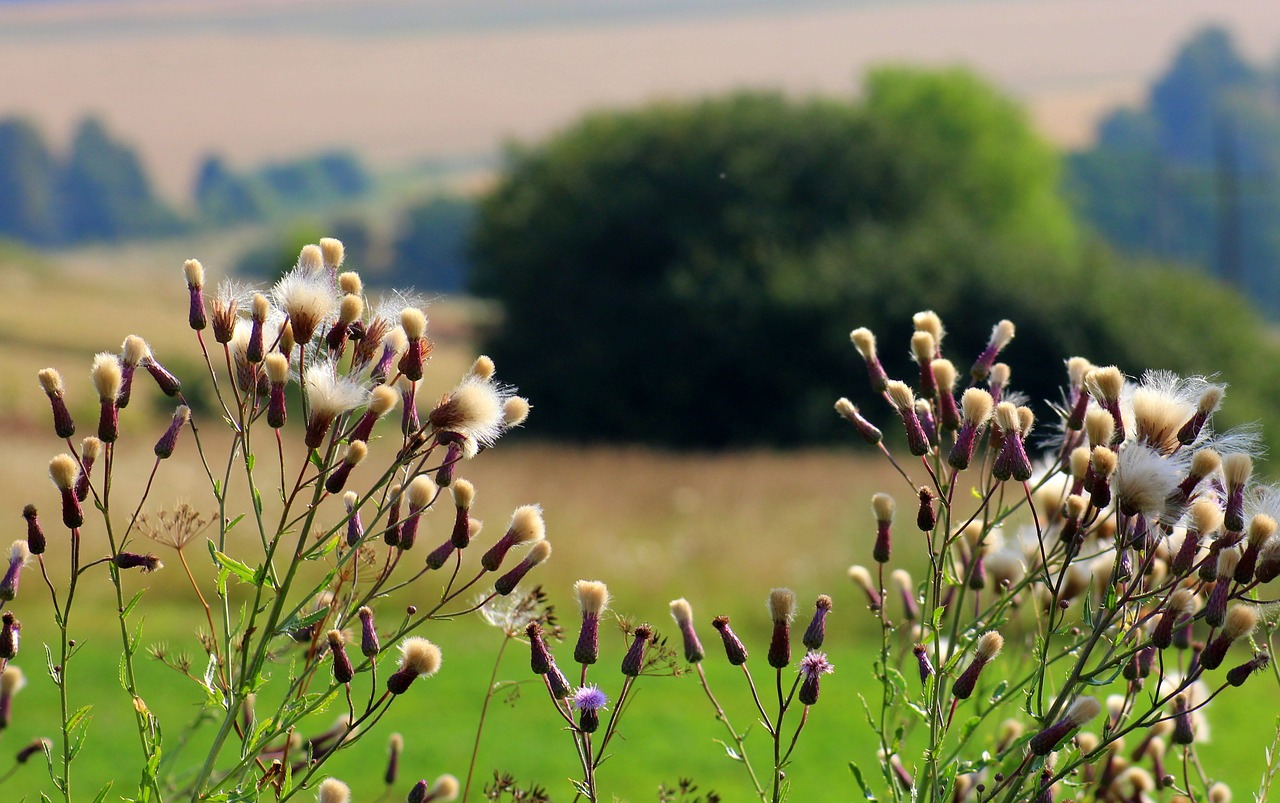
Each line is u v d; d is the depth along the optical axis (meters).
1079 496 2.75
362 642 2.51
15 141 159.38
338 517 10.48
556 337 40.03
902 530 13.38
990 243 38.06
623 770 7.43
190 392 30.14
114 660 10.21
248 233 163.62
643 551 14.36
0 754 7.59
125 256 153.88
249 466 2.50
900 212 41.31
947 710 2.86
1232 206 50.25
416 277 132.38
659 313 37.62
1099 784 3.24
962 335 35.50
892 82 60.34
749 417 37.22
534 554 2.63
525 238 41.28
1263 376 35.00
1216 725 8.70
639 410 38.41
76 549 2.53
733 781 7.24
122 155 165.75
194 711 8.66
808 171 40.78
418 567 11.83
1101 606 2.56
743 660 2.63
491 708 9.16
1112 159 104.31
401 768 7.45
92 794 6.75
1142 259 38.84
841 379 36.28
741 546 14.80
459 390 2.56
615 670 10.21
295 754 3.46
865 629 12.30
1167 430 2.61
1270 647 2.55
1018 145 59.41
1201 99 142.88
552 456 25.08
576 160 42.31
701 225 39.41
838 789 7.02
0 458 16.02
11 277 72.56
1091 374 2.63
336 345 2.57
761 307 36.31
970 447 2.62
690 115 41.91
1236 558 2.44
